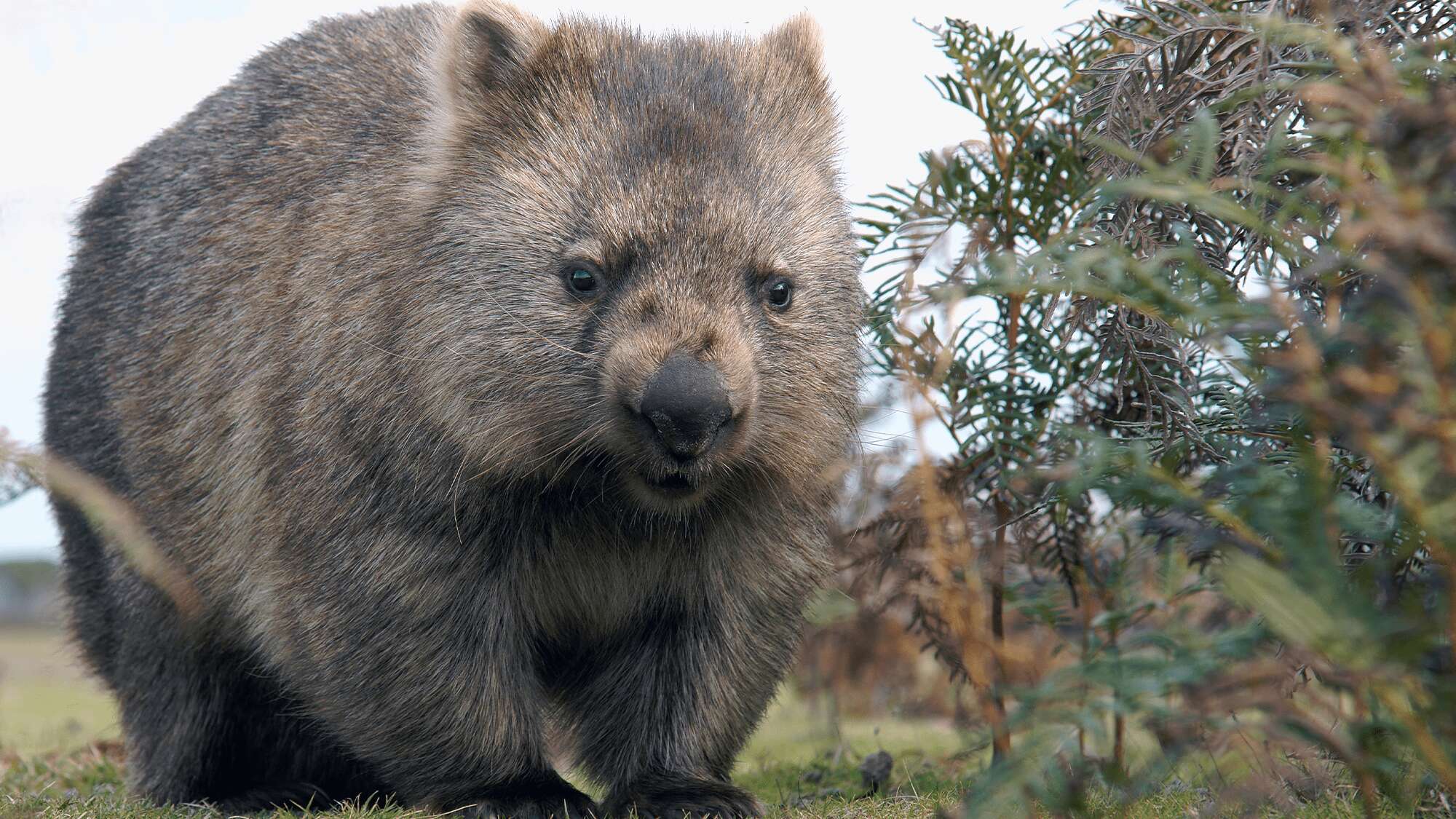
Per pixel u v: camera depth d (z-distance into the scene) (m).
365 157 8.16
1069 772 4.72
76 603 10.00
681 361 6.48
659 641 7.95
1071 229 6.41
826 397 7.45
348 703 7.48
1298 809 5.53
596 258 6.91
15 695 17.23
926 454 5.30
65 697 16.81
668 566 7.75
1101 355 6.79
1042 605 5.91
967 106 8.16
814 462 7.48
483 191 7.29
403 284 7.38
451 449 7.16
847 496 8.46
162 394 8.97
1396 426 3.93
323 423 7.52
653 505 7.09
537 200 7.11
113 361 9.48
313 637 7.52
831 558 8.24
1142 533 5.83
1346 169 4.21
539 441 7.05
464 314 7.14
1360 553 5.23
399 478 7.25
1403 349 4.52
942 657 8.26
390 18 9.70
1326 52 5.70
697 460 6.55
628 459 6.80
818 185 7.58
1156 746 6.75
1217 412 6.27
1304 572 3.92
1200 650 4.09
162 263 9.34
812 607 8.20
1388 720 4.11
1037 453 7.28
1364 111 4.23
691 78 7.56
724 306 6.81
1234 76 6.12
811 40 8.23
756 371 6.89
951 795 6.95
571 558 7.73
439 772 7.45
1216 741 4.96
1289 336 5.11
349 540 7.36
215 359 8.57
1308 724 4.00
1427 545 4.48
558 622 7.96
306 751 9.29
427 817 7.03
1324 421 4.09
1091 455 5.14
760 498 7.54
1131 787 4.28
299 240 8.22
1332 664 4.17
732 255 6.91
